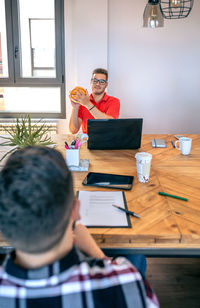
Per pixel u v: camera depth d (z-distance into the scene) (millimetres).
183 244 1092
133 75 3928
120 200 1325
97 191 1414
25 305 510
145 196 1381
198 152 2119
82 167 1697
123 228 1113
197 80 3961
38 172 494
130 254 1098
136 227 1123
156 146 2232
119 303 540
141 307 552
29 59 3977
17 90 4254
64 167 544
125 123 2102
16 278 521
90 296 527
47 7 3844
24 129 2029
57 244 538
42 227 490
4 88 4219
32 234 492
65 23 3756
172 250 1097
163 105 4031
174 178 1609
